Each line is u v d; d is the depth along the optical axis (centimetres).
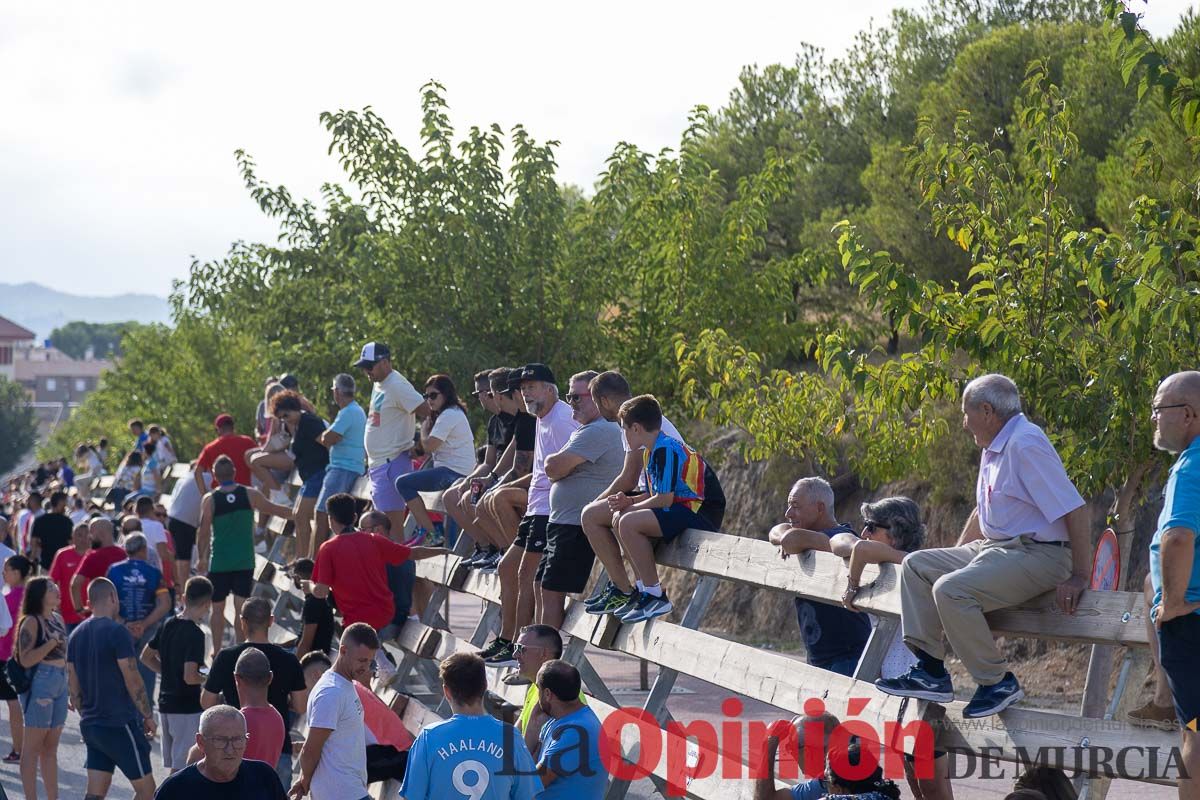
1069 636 1323
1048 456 1320
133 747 2716
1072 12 5875
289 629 3881
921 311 2605
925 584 1393
